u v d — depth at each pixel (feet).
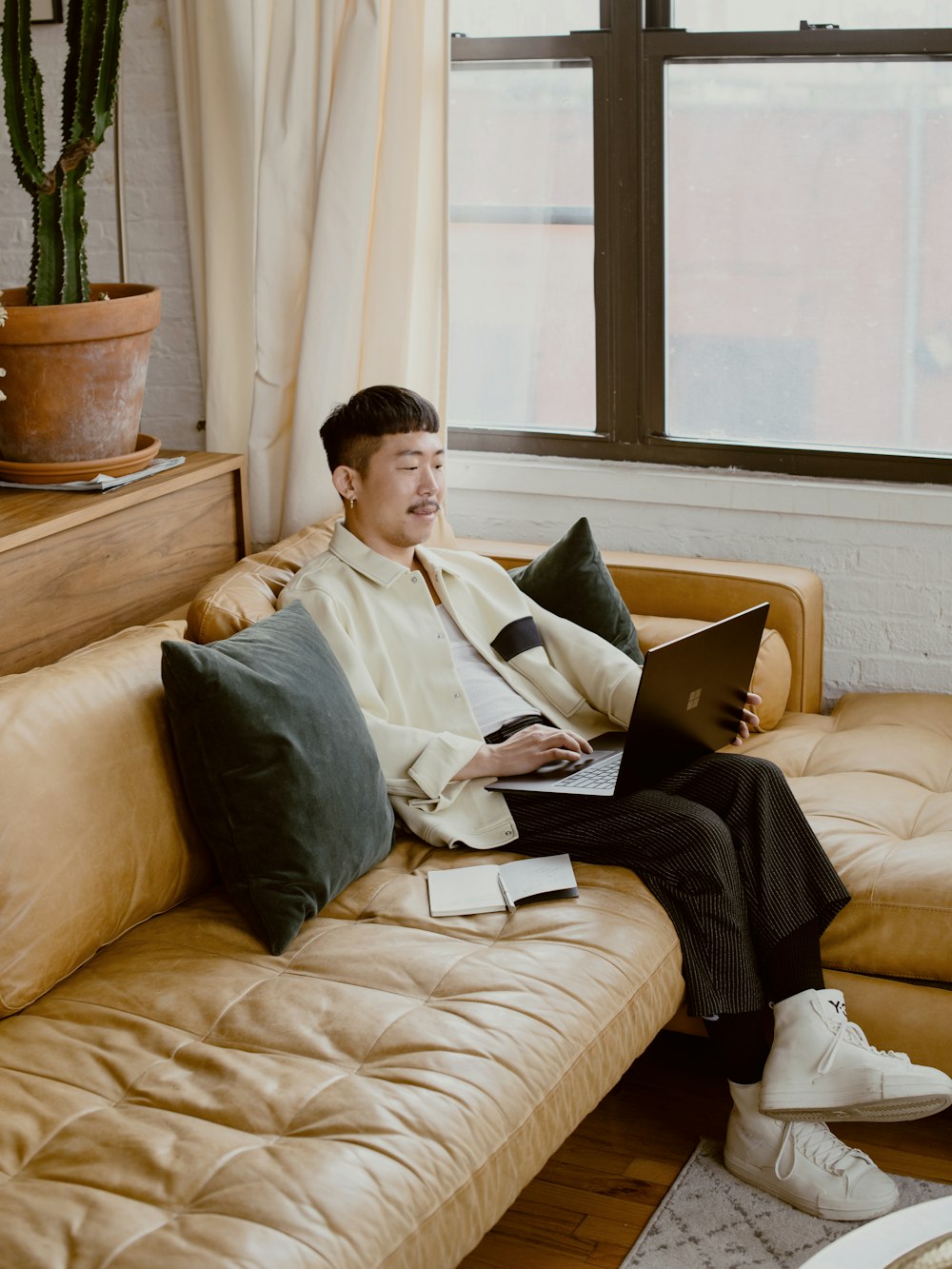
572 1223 6.55
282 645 6.73
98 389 8.74
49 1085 5.23
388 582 7.72
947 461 10.00
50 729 6.03
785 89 9.86
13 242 11.48
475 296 11.05
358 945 6.18
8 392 8.58
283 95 9.70
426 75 9.59
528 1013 5.65
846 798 7.91
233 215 10.41
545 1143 5.33
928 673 10.18
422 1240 4.61
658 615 9.73
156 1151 4.77
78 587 8.29
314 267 9.71
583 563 8.68
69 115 8.74
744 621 7.20
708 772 7.27
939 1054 6.81
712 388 10.61
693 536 10.56
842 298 10.12
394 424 7.59
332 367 9.86
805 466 10.39
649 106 10.09
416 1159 4.79
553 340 10.92
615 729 8.19
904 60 9.54
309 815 6.35
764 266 10.24
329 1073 5.25
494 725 7.70
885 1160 6.92
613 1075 5.86
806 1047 6.60
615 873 6.86
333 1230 4.41
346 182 9.59
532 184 10.63
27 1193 4.57
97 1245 4.28
